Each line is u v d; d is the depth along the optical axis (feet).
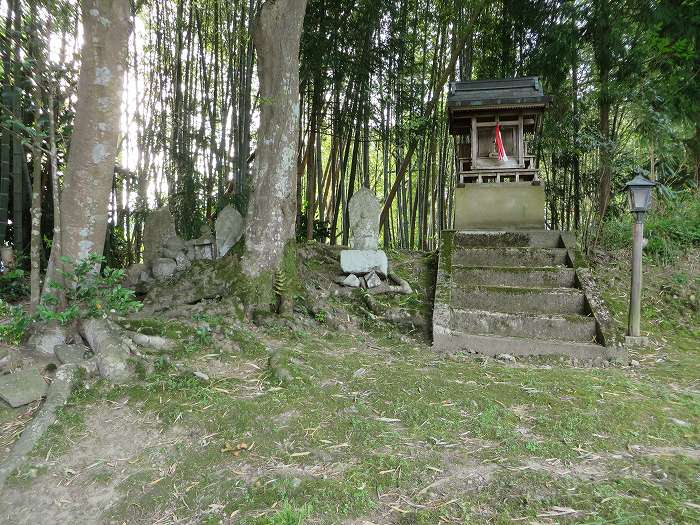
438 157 38.17
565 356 14.51
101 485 7.50
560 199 27.55
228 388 10.55
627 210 25.88
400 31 28.48
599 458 8.07
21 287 19.31
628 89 22.53
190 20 31.24
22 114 16.26
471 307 17.07
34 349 11.77
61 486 7.54
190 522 6.57
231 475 7.48
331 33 25.64
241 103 27.58
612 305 19.17
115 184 29.94
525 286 17.97
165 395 10.01
